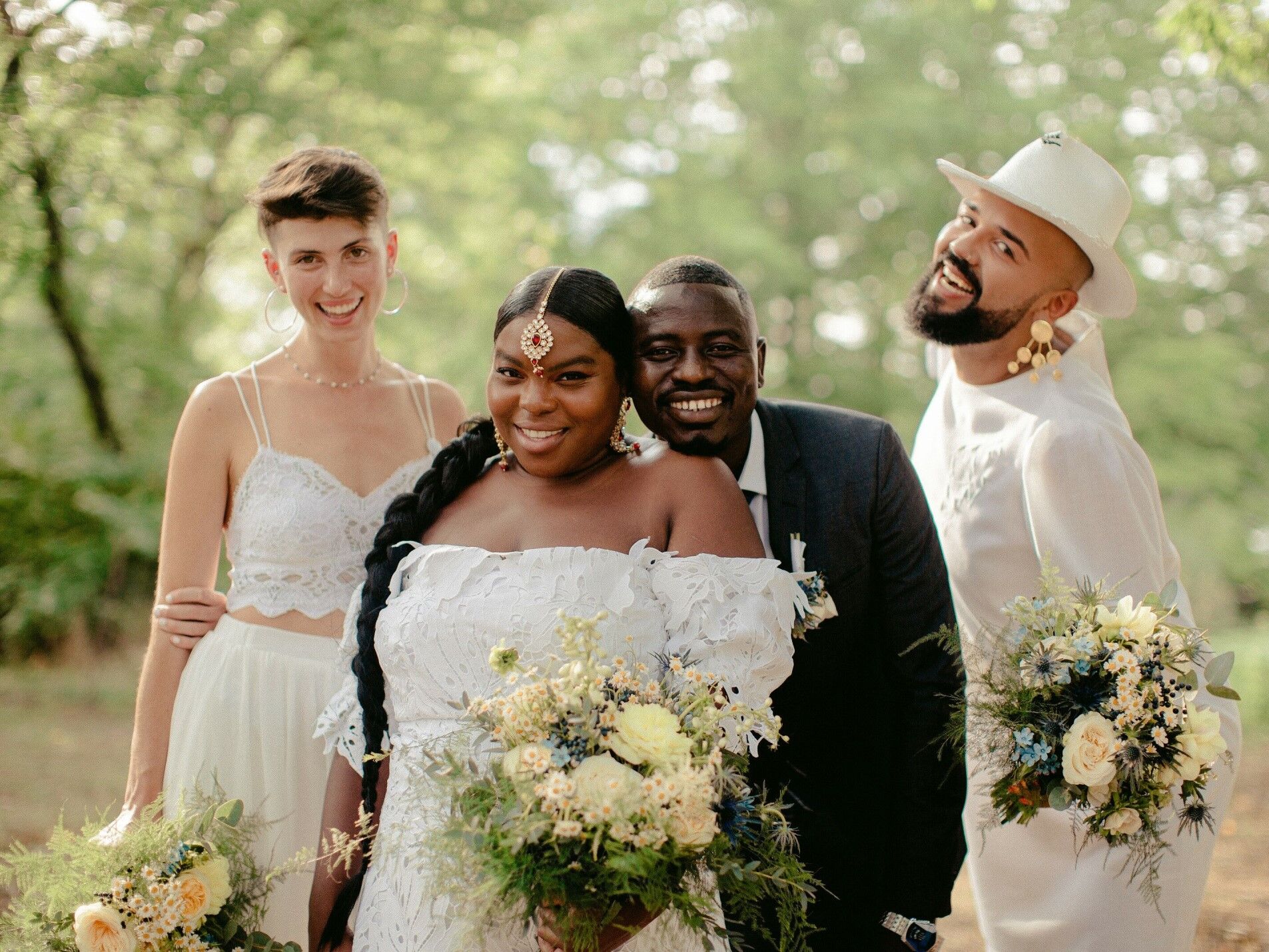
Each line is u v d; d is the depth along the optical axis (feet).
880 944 9.45
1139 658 8.90
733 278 8.86
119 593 40.70
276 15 31.71
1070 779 8.68
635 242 53.31
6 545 37.22
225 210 37.27
